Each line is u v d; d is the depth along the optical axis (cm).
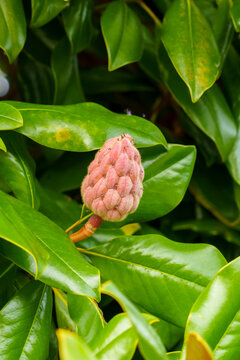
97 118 104
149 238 102
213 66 112
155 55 125
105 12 115
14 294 101
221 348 90
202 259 100
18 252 94
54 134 102
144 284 100
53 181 116
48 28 128
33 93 129
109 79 132
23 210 96
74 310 98
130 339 89
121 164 96
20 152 105
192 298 99
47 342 97
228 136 117
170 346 104
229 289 91
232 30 119
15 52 109
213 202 125
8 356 95
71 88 121
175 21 114
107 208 97
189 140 134
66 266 93
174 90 117
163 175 107
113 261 102
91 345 90
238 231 125
